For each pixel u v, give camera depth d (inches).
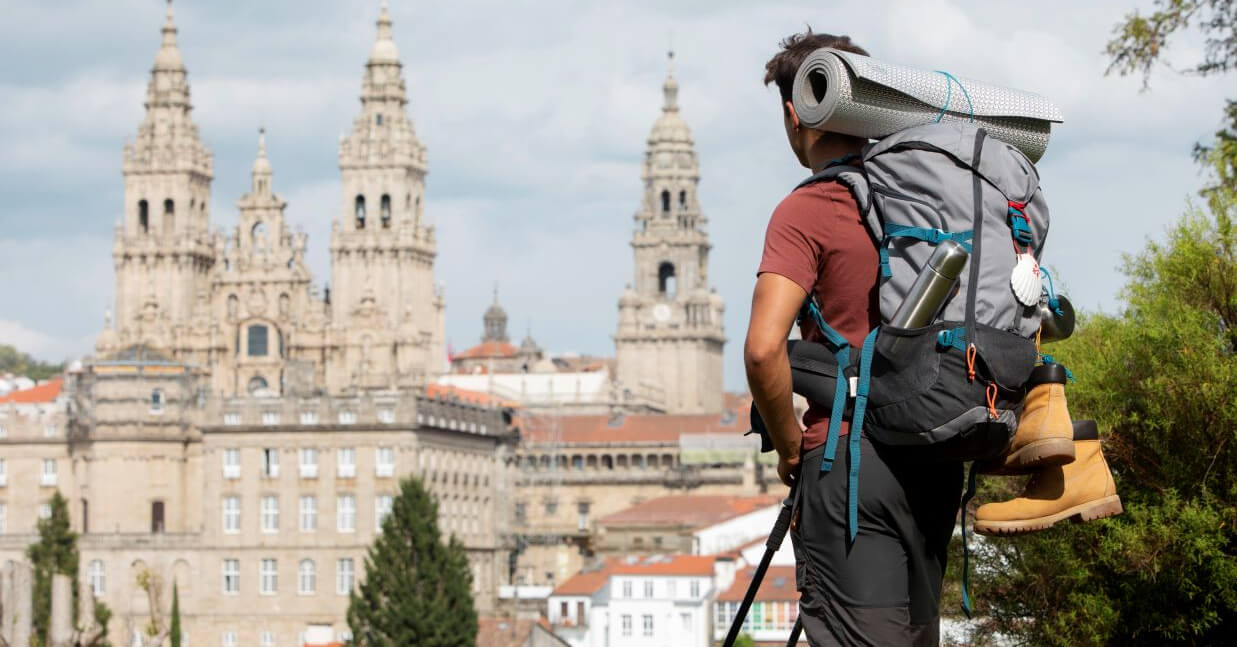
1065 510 477.1
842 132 469.7
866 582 447.5
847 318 450.6
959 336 433.4
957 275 433.4
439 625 7859.3
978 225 438.9
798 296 444.1
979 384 435.2
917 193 442.9
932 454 443.8
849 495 443.5
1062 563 1745.8
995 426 438.0
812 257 448.1
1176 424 1651.1
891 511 446.3
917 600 456.8
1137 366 1718.8
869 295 447.5
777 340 439.2
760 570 468.8
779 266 446.3
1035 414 466.0
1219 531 1604.3
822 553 454.6
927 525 454.0
